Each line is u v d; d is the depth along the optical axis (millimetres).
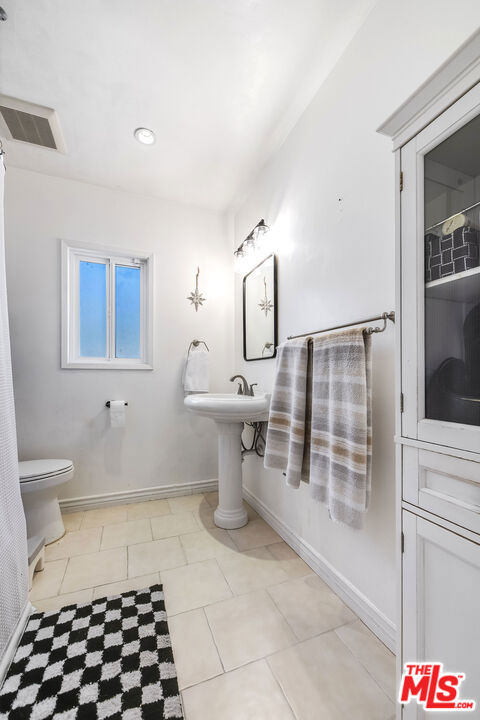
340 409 1173
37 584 1418
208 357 2527
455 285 721
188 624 1188
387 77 1127
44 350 2146
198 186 2314
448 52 921
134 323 2477
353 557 1274
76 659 1040
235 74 1445
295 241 1719
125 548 1710
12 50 1321
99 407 2271
